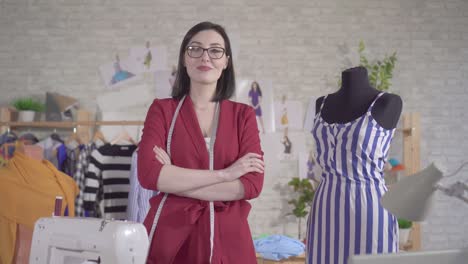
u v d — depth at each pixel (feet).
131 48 15.74
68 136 15.37
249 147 6.16
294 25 15.97
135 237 4.35
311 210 6.82
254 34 15.89
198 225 5.62
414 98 15.97
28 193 10.82
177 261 5.62
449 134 15.93
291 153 15.57
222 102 6.31
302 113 15.72
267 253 10.98
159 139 5.99
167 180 5.68
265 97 15.69
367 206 6.20
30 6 15.83
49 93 15.08
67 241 4.52
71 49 15.76
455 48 16.16
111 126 15.38
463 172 15.79
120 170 13.71
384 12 16.12
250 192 5.82
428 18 16.19
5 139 13.96
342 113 6.69
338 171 6.46
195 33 6.29
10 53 15.71
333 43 15.97
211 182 5.72
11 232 10.64
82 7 15.85
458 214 15.60
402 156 15.43
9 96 15.61
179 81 6.43
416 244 14.28
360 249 6.14
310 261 6.72
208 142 6.04
